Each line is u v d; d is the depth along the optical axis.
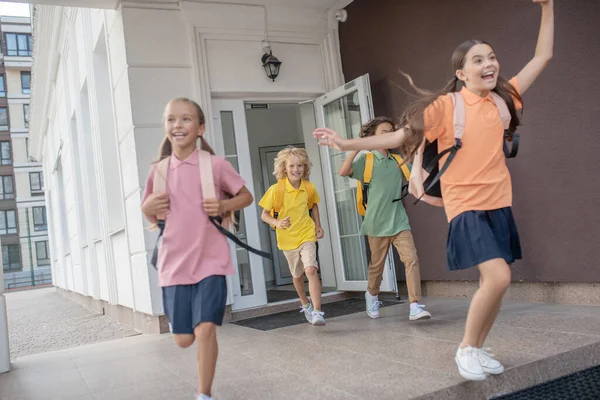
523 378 2.51
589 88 3.84
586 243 3.93
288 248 4.43
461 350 2.44
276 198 4.36
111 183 7.14
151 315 5.31
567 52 3.96
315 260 4.38
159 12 5.55
